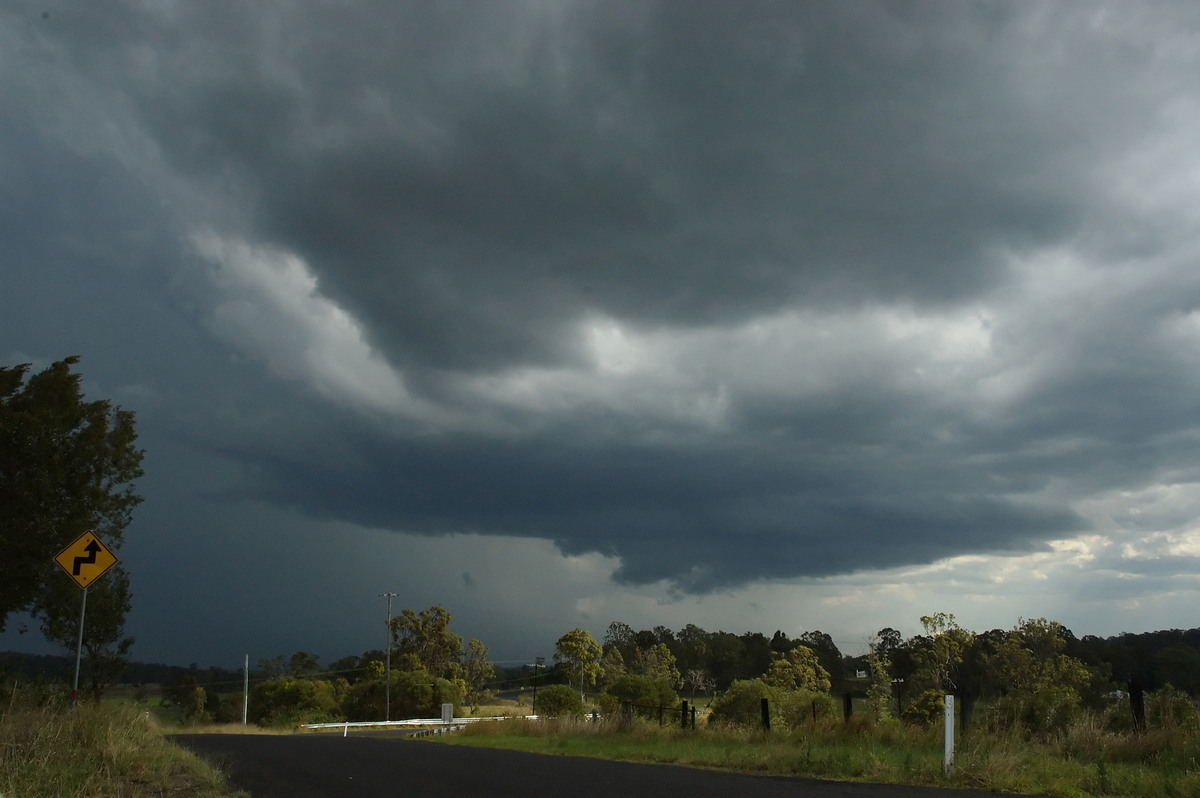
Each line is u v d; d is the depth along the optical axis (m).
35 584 23.62
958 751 14.70
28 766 10.65
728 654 105.94
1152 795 11.11
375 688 75.06
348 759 17.61
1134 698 15.52
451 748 21.77
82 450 25.59
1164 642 49.72
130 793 10.84
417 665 90.25
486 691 100.31
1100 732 15.07
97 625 27.23
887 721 19.94
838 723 20.36
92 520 25.92
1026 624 48.41
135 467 27.55
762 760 15.46
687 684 96.19
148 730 17.03
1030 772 12.29
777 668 64.38
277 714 77.62
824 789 11.80
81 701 16.38
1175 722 14.71
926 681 49.69
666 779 13.27
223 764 15.59
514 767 15.60
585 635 90.38
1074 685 43.62
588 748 20.62
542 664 101.19
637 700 46.72
